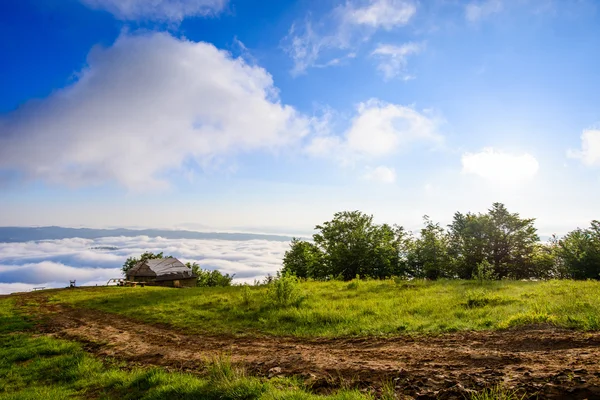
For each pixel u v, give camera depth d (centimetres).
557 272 3516
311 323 1258
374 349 862
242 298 1842
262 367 758
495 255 3709
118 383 774
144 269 6656
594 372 490
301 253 5194
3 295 3356
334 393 565
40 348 1159
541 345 757
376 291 1959
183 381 693
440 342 880
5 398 761
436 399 500
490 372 560
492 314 1128
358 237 4503
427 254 4172
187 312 1661
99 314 1859
